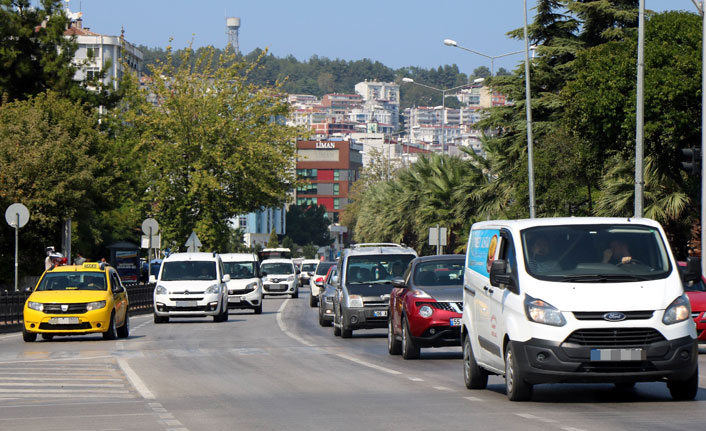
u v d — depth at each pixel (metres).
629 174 84.94
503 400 31.31
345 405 30.64
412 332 46.75
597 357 28.80
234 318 91.88
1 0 132.75
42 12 134.25
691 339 29.42
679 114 80.06
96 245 157.50
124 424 26.95
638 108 74.38
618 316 29.02
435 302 46.59
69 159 106.75
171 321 86.81
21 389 36.44
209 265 85.69
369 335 67.25
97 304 61.97
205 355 51.03
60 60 133.75
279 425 26.33
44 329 61.59
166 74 136.62
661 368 28.95
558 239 31.17
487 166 134.38
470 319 34.88
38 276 113.69
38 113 109.44
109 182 118.06
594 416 27.38
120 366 45.00
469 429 25.06
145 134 133.25
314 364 45.66
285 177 136.62
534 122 118.88
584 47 121.38
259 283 99.94
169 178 134.50
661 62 81.62
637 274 30.20
